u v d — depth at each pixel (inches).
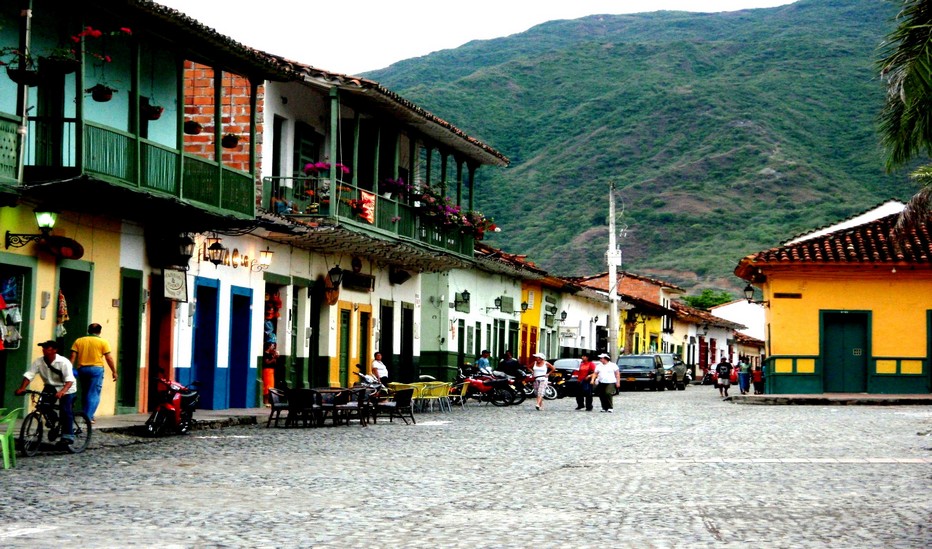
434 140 1486.2
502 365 1535.4
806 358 1614.2
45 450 673.6
